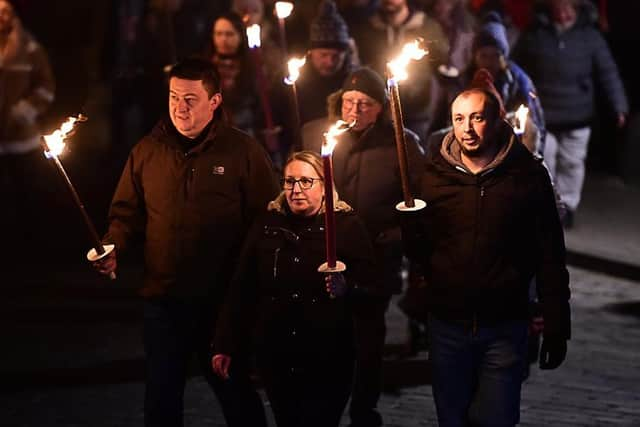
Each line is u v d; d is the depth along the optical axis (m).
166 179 13.81
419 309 17.62
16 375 18.47
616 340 19.70
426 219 13.02
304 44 26.88
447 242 12.90
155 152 13.91
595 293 22.41
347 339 13.44
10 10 26.20
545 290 12.88
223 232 13.84
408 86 21.19
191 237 13.78
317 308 13.33
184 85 13.68
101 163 33.41
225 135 13.95
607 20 32.91
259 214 13.69
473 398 13.16
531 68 26.64
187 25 28.89
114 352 19.52
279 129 19.11
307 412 13.39
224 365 13.42
